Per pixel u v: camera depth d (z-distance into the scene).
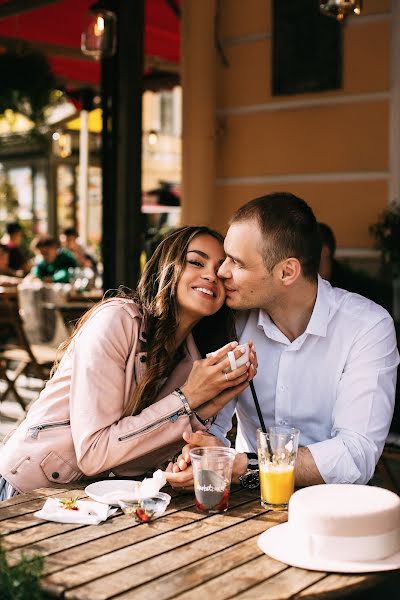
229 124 5.48
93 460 2.19
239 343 2.62
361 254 5.08
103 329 2.29
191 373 2.25
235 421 3.10
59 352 2.52
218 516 1.97
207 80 5.35
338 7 4.24
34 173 15.56
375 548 1.68
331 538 1.68
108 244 5.09
